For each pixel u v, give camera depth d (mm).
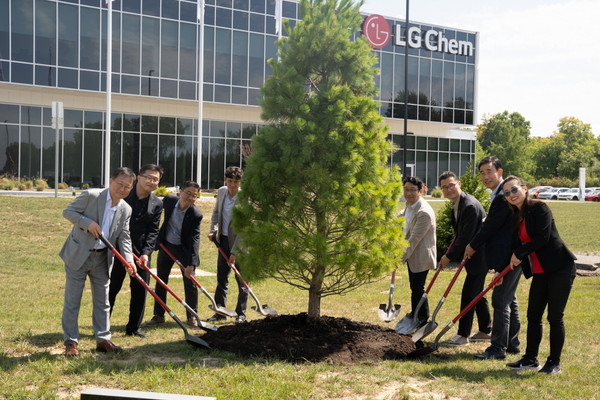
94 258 5227
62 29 26219
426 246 6277
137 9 27781
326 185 5184
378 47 33969
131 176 5312
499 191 5570
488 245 5527
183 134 30188
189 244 6801
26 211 17172
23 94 26422
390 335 5770
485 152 69000
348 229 5488
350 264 5246
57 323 6492
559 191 47875
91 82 26969
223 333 5754
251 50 30719
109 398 3369
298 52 5656
